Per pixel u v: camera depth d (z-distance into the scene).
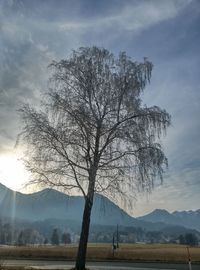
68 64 28.95
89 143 27.52
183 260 45.75
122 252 54.97
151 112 28.03
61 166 27.72
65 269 27.98
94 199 28.89
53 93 28.62
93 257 48.66
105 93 28.31
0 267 27.62
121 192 27.58
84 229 28.59
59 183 28.16
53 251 54.50
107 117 28.23
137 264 39.94
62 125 27.66
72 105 28.12
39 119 27.97
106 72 28.97
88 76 28.50
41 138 27.55
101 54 29.52
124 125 27.69
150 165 27.25
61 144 27.44
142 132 27.53
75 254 51.91
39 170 27.94
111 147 27.77
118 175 27.38
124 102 28.23
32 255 50.78
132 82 28.67
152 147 27.52
